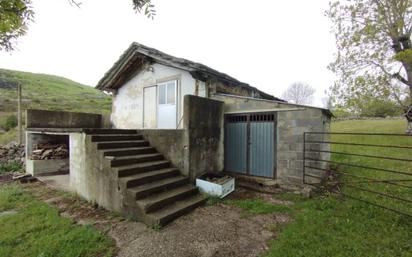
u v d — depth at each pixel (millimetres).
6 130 13109
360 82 9523
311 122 5441
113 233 3582
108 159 4582
